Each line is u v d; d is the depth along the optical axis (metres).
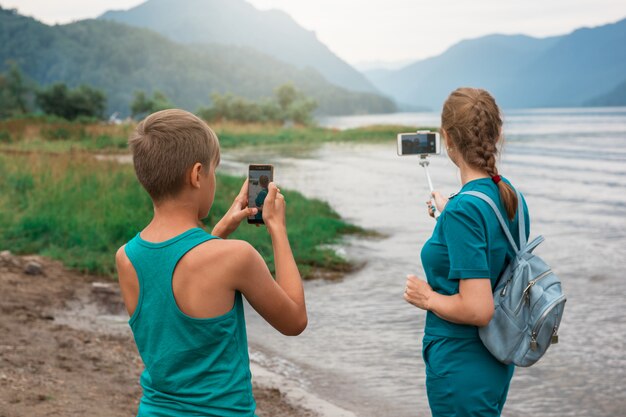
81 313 7.26
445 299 2.32
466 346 2.38
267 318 1.91
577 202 16.25
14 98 112.06
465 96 2.46
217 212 12.98
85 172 15.90
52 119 55.16
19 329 6.29
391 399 5.00
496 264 2.36
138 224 10.93
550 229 12.51
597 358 5.70
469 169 2.45
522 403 4.82
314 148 40.91
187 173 1.84
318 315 7.39
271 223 1.99
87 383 4.97
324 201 16.27
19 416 4.11
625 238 11.42
